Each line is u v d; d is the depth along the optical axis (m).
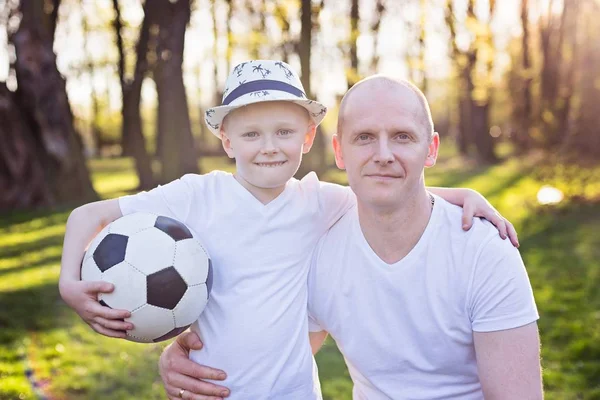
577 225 10.63
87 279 2.09
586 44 16.02
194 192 2.31
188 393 2.22
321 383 4.57
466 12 18.47
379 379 2.24
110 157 39.34
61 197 14.40
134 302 2.06
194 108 35.50
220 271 2.24
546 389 4.43
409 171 2.01
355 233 2.22
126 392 4.43
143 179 17.98
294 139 2.27
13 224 11.88
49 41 14.28
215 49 21.97
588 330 5.46
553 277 7.36
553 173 12.90
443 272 2.08
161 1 16.59
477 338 2.06
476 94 20.73
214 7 20.31
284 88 2.24
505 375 2.00
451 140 45.75
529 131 18.33
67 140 14.51
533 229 10.43
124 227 2.14
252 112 2.23
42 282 7.39
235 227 2.26
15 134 13.86
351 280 2.20
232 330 2.18
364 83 2.11
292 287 2.25
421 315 2.11
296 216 2.29
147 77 19.59
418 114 2.03
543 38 18.27
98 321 2.07
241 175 2.30
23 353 5.09
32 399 4.25
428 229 2.10
